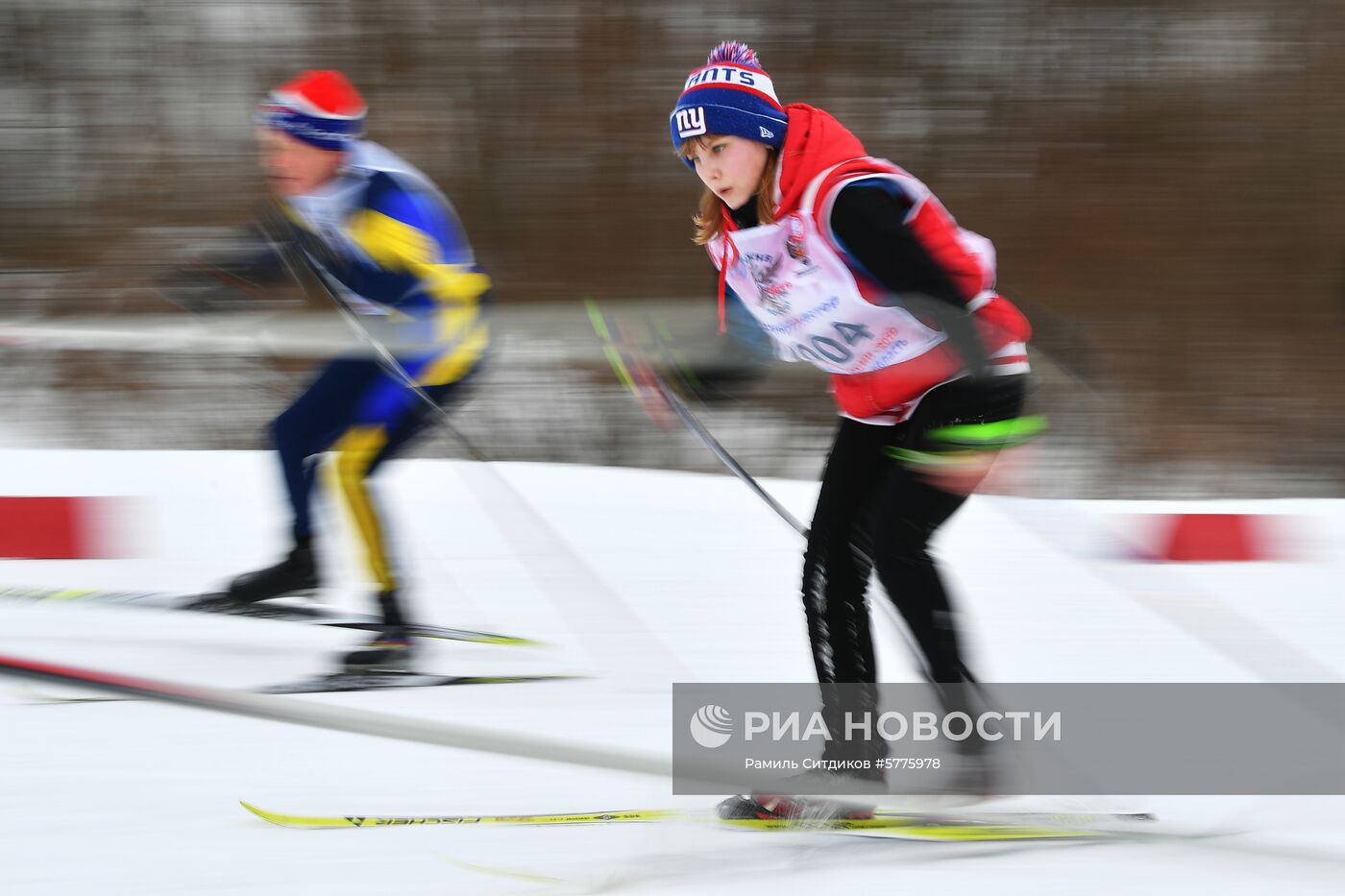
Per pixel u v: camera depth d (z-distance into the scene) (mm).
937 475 7789
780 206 7508
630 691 10844
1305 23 32312
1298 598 13562
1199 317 28422
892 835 7953
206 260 12031
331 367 11477
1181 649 12023
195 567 14367
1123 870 7555
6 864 7516
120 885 7242
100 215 28547
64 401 22078
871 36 31344
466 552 14984
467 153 29141
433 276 10602
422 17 30312
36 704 10273
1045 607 13227
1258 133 31500
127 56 31172
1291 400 24703
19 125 30438
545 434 19062
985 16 31594
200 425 21391
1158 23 32031
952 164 31453
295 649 11828
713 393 9242
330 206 10625
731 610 13141
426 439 11406
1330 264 30109
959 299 7238
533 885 7289
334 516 14492
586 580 14008
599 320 9242
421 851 7742
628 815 8273
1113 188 31297
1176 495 19375
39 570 14164
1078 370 8602
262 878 7352
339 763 9188
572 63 29734
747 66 7508
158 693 8273
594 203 28016
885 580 8008
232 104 31016
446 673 11227
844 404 8375
